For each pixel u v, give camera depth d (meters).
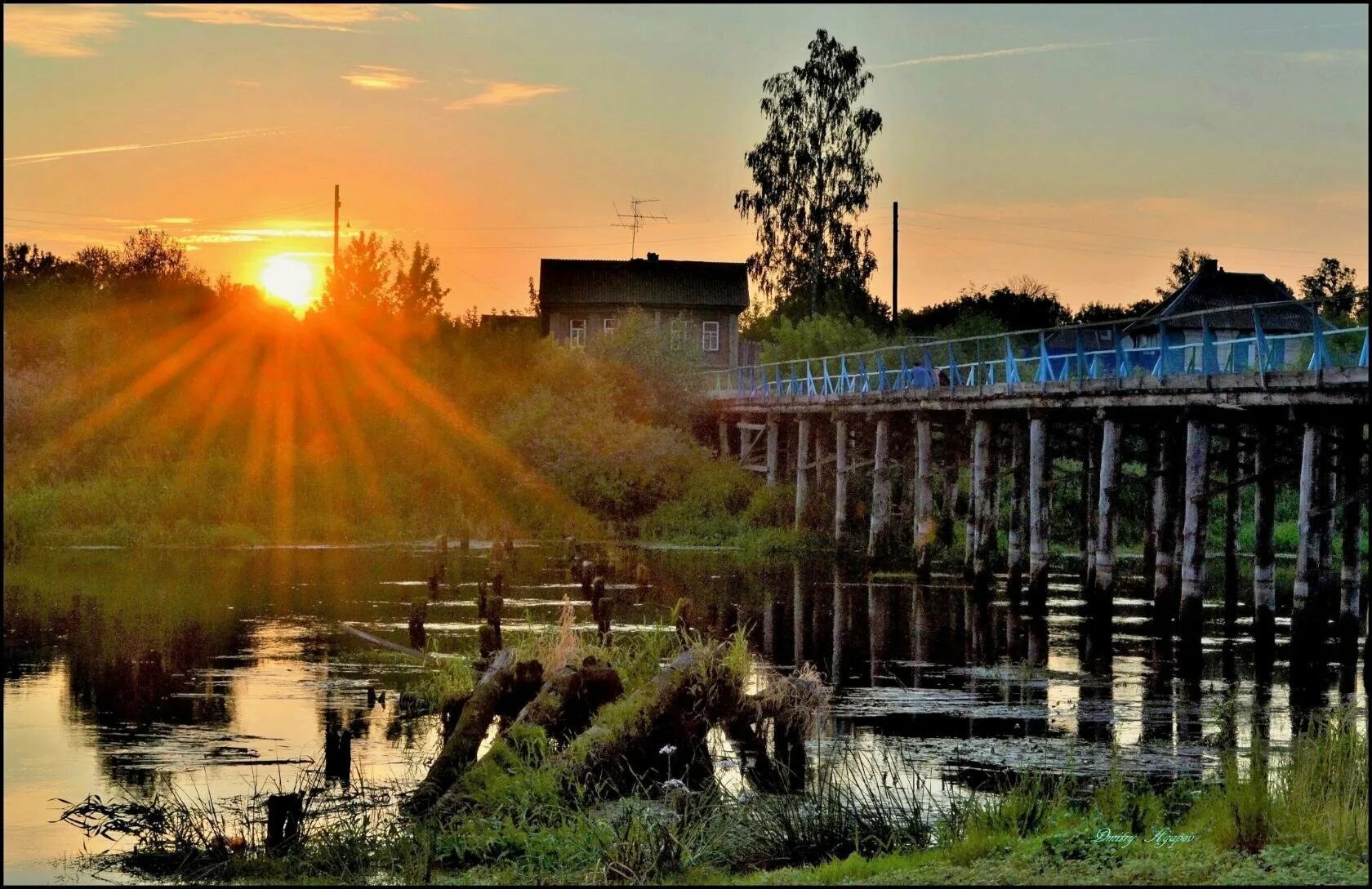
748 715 18.08
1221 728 20.22
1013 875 11.89
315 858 14.51
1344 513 26.00
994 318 76.75
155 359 55.97
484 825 15.09
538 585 37.25
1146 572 40.72
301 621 30.25
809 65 71.25
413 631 26.11
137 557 43.34
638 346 60.44
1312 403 24.91
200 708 21.86
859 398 45.34
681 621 22.94
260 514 49.91
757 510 53.00
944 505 47.84
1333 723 16.80
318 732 20.28
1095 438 38.22
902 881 11.94
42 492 49.25
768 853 14.13
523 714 17.17
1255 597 27.55
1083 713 21.42
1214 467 38.03
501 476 54.88
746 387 61.78
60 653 26.48
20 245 67.38
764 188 71.06
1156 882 11.53
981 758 18.36
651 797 16.36
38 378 54.91
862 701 22.34
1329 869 11.67
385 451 54.75
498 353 62.12
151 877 14.24
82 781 17.70
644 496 55.12
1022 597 36.12
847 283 72.06
